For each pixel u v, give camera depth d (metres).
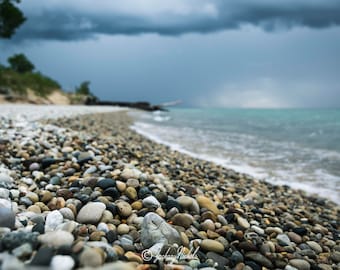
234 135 15.34
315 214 4.53
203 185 5.01
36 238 1.81
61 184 3.74
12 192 3.06
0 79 32.03
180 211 3.20
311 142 12.71
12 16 38.16
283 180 6.59
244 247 2.71
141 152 7.17
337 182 6.47
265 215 3.85
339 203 5.26
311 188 6.06
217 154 9.52
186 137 13.88
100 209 2.71
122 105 58.28
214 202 3.92
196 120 29.70
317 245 3.18
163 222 2.53
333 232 3.83
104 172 4.08
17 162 4.44
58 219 2.46
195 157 8.86
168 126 20.34
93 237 2.25
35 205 2.85
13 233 1.80
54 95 43.38
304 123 26.28
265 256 2.68
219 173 6.53
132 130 15.19
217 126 21.66
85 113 21.86
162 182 4.04
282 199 5.21
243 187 5.64
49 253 1.63
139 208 3.08
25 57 55.94
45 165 4.38
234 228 3.13
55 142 6.12
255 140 13.23
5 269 1.26
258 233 3.17
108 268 1.33
